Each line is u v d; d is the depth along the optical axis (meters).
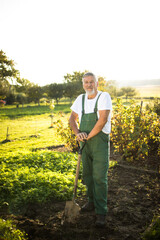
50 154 5.69
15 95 55.69
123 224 2.70
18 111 35.91
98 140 2.63
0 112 34.00
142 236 2.39
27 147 8.81
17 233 2.25
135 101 6.38
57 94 53.22
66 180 3.82
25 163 5.04
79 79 61.53
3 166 4.66
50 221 2.77
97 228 2.60
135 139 5.32
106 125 2.66
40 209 3.12
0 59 16.59
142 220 2.79
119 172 4.61
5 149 8.73
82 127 2.77
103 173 2.64
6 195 3.46
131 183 4.00
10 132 14.27
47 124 18.95
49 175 3.99
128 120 5.55
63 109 38.97
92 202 3.05
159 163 5.12
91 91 2.64
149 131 5.30
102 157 2.63
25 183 3.72
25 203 3.23
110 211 3.03
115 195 3.53
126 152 5.42
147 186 3.84
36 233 2.43
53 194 3.42
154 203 3.24
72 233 2.47
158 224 2.41
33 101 61.66
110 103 2.61
